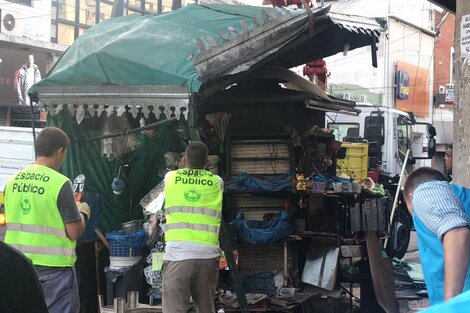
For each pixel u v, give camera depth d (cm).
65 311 423
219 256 529
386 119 1333
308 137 766
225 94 764
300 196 728
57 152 437
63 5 2155
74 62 675
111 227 731
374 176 1184
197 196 520
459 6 407
